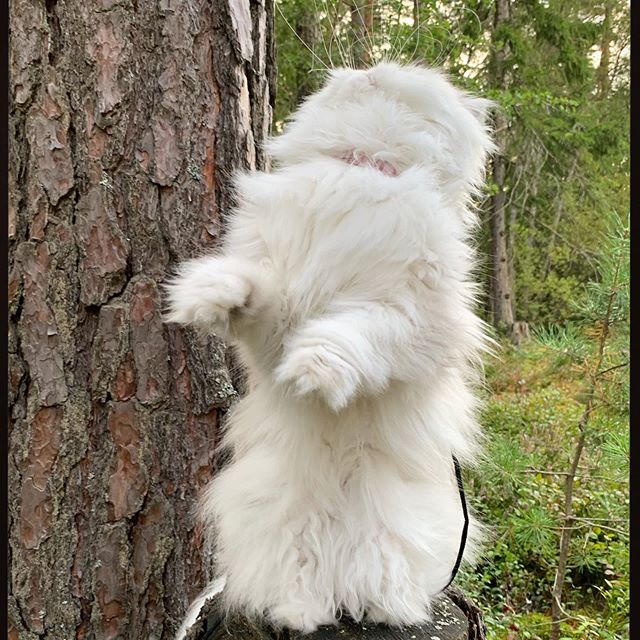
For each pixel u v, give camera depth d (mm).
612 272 3496
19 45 2018
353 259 1455
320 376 1252
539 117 9031
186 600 2141
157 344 2102
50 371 2049
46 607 2062
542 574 4535
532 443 5246
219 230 2160
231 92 2215
